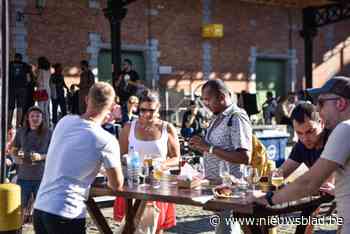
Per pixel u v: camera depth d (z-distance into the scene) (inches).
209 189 185.6
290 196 147.2
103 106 174.2
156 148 234.5
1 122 205.3
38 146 290.0
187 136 532.7
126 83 600.1
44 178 173.0
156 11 817.5
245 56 908.0
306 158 191.2
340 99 143.5
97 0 759.7
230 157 195.5
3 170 207.9
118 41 644.1
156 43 818.2
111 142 172.1
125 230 208.7
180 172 210.7
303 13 883.4
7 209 200.2
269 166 205.0
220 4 880.3
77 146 168.9
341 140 138.4
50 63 656.4
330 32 1010.1
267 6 932.0
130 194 182.7
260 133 476.4
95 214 204.8
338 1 831.1
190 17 848.9
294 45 965.2
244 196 169.3
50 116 597.3
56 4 724.7
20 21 693.9
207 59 865.5
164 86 824.3
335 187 145.5
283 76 965.8
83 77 612.1
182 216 333.4
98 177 195.0
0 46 202.2
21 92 559.2
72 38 738.8
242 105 720.3
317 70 994.7
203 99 204.1
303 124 181.8
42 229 170.1
